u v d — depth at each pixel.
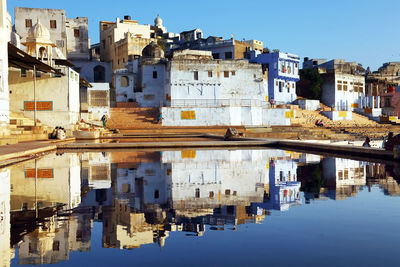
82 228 4.88
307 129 42.31
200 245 4.16
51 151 16.88
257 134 36.62
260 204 6.43
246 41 65.69
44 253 3.89
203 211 5.90
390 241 4.26
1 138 17.27
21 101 26.22
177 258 3.73
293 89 58.53
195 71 43.41
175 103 42.81
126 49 52.00
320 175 10.00
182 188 7.99
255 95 45.31
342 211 5.87
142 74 45.56
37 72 26.33
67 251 3.96
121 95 46.34
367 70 83.56
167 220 5.31
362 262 3.58
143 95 45.47
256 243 4.22
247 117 42.28
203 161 13.16
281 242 4.26
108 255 3.83
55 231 4.73
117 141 24.91
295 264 3.53
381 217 5.46
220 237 4.48
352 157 14.77
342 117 53.66
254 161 13.23
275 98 54.47
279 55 53.81
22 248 4.06
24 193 7.29
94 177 9.43
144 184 8.48
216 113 41.19
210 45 60.00
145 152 16.88
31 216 5.50
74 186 8.15
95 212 5.80
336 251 3.91
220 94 43.97
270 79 54.47
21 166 11.46
